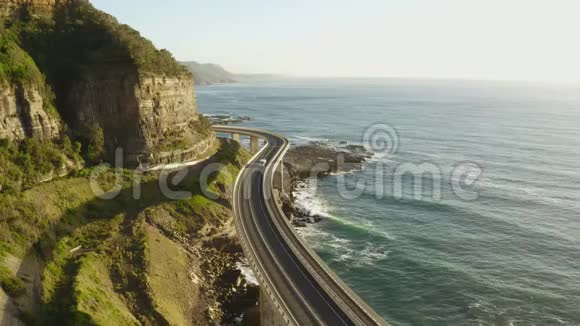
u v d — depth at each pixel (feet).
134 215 303.27
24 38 352.69
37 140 297.74
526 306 250.78
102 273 231.91
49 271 212.84
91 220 280.10
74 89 341.21
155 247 269.64
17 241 212.64
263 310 221.46
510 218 386.73
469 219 385.29
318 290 207.00
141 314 212.23
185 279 257.34
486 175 526.57
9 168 261.85
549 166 563.89
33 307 178.40
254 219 306.76
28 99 295.48
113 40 368.89
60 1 401.90
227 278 276.82
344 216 392.88
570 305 251.60
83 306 187.01
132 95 358.02
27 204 244.63
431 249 323.98
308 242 335.06
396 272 289.12
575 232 355.36
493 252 320.09
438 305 252.01
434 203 427.74
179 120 417.69
